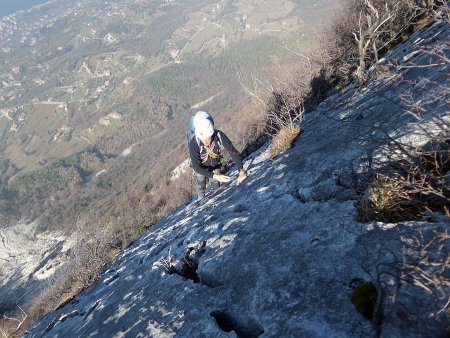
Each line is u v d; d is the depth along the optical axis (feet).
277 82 52.90
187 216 21.40
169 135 652.89
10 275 356.38
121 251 29.30
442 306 5.08
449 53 13.39
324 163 11.86
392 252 6.44
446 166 7.83
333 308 6.23
